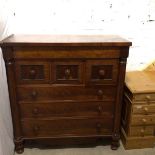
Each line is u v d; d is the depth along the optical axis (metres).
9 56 1.59
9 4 1.92
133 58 2.23
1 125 1.60
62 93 1.76
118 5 2.04
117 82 1.77
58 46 1.59
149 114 1.90
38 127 1.86
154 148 2.03
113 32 2.12
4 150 1.63
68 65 1.68
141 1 2.04
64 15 2.01
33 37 1.81
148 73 2.18
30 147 2.01
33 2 1.94
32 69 1.67
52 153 1.94
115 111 1.85
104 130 1.93
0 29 1.75
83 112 1.84
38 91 1.74
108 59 1.69
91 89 1.77
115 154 1.94
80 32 2.09
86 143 2.06
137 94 1.81
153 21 2.13
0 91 1.67
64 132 1.90
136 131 1.96
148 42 2.20
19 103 1.77
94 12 2.03
